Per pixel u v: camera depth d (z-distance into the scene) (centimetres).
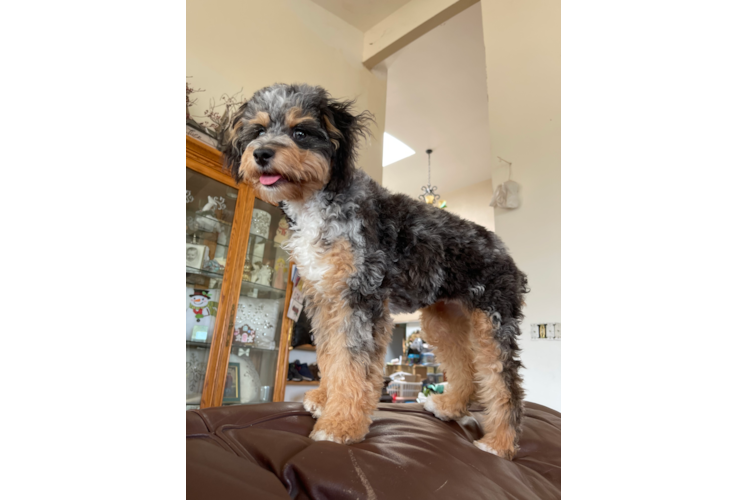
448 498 78
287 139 151
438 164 762
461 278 167
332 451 88
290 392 372
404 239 160
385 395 499
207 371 264
